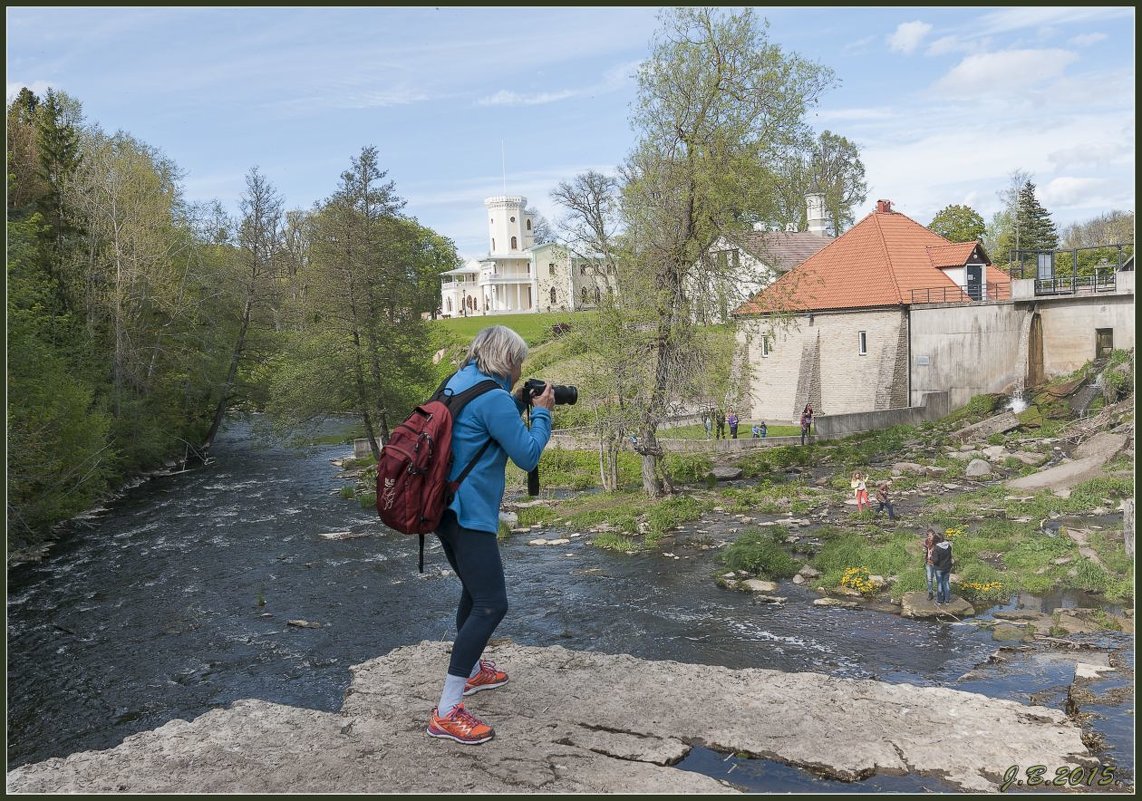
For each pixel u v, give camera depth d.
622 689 5.02
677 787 3.78
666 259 28.05
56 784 3.97
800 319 47.81
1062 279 43.50
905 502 25.98
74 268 38.28
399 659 5.60
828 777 4.07
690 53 27.45
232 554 23.94
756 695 4.94
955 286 44.88
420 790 3.81
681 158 28.19
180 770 4.10
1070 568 16.95
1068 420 36.00
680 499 28.42
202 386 48.09
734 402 29.22
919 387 43.59
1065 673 11.59
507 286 130.12
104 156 41.91
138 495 34.94
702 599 17.61
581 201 35.78
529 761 4.09
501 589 4.40
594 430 31.17
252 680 14.43
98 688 14.32
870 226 48.88
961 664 12.78
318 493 34.81
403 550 23.86
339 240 39.94
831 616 15.94
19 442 24.59
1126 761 4.57
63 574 22.05
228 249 54.31
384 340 40.59
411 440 4.11
